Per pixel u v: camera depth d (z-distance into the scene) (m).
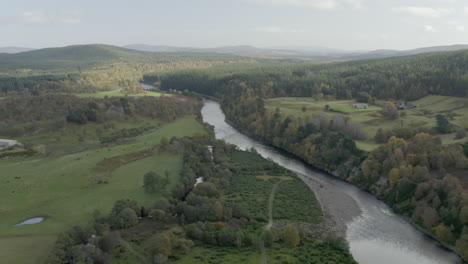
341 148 136.38
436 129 144.00
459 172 102.00
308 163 150.12
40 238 77.69
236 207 94.56
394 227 93.94
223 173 126.69
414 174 105.44
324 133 154.38
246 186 119.62
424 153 111.25
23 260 67.88
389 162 115.12
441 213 89.19
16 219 88.06
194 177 121.00
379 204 108.50
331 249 79.06
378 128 160.00
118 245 74.50
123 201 92.75
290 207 102.94
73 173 118.19
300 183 124.44
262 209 100.81
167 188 110.69
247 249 76.50
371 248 83.88
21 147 146.75
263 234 78.56
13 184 108.19
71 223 86.00
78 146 154.62
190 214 91.50
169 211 95.75
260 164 143.50
